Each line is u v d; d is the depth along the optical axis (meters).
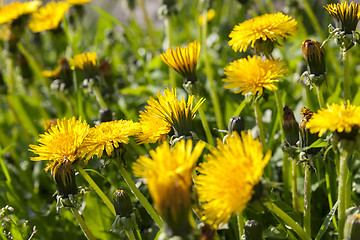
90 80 0.71
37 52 1.17
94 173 0.68
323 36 0.78
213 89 0.72
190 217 0.46
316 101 0.67
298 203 0.62
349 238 0.49
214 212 0.48
